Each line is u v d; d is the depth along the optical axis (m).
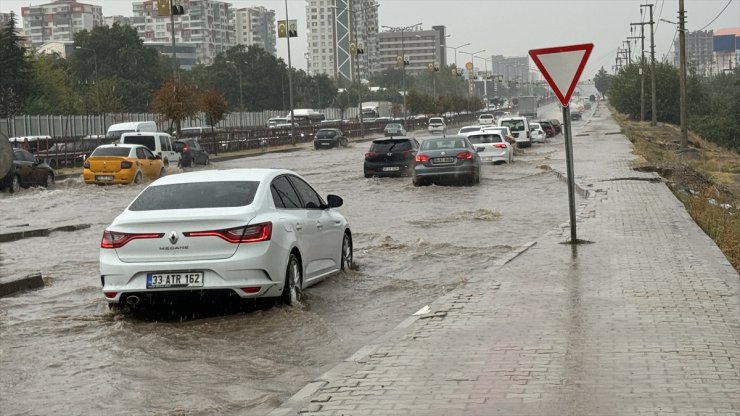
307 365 7.85
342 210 22.16
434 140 29.33
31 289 12.14
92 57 115.81
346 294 11.13
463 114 149.75
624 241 14.16
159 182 10.66
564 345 7.57
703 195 24.67
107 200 28.19
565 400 5.98
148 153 35.16
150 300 9.66
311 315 9.77
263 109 137.12
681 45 49.50
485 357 7.25
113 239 9.77
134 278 9.66
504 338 7.91
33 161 33.88
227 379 7.39
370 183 30.91
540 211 20.78
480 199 24.14
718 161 47.72
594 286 10.34
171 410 6.49
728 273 11.09
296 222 10.52
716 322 8.34
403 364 7.13
